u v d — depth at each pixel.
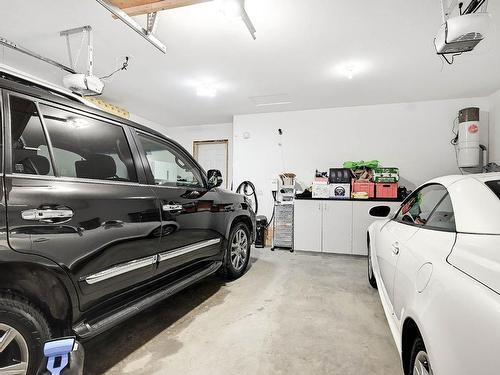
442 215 1.35
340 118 5.38
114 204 1.54
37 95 1.32
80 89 2.80
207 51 3.18
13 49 3.10
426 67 3.56
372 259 2.71
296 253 4.72
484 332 0.71
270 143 5.80
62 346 0.90
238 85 4.25
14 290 1.13
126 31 2.79
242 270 3.34
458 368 0.76
